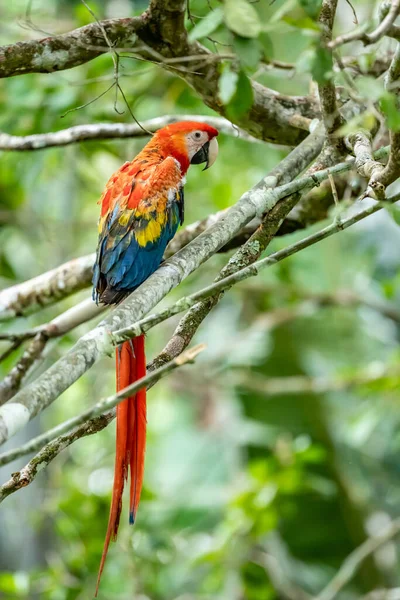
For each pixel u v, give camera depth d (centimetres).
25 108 1032
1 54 673
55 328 892
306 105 818
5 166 1162
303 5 513
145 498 1105
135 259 716
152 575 1066
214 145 819
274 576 1182
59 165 1247
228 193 1207
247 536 1103
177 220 754
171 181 750
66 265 926
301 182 645
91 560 1055
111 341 501
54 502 1096
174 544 1117
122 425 600
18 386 880
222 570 1112
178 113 1184
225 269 649
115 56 706
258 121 816
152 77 1090
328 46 527
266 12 1009
